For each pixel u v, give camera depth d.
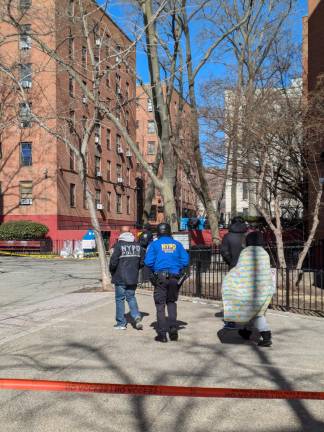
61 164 32.38
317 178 14.68
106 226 38.81
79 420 4.08
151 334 7.27
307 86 16.55
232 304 6.36
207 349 6.34
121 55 13.23
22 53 26.05
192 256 13.70
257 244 6.50
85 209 35.66
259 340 6.72
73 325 7.96
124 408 4.33
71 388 4.00
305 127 12.25
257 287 6.31
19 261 25.33
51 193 31.78
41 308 9.77
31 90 26.52
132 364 5.67
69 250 28.89
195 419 4.07
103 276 12.55
